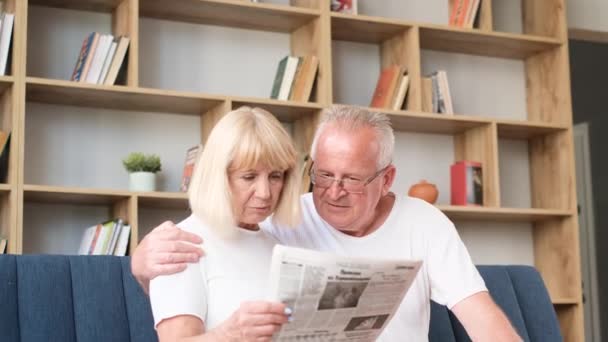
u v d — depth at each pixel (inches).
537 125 183.9
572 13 204.8
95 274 90.9
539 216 185.8
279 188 73.3
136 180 152.9
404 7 186.9
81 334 88.0
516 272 118.3
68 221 156.9
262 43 173.5
